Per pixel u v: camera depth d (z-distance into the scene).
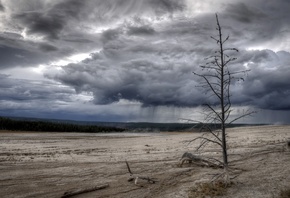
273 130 29.84
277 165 12.45
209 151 17.02
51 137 33.44
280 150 15.48
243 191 9.20
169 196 9.41
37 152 19.00
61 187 10.59
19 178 11.69
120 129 59.50
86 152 19.03
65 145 24.30
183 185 10.49
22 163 14.53
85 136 36.91
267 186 9.59
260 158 14.14
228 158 14.59
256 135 25.27
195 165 13.55
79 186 10.73
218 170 12.34
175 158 15.45
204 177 11.24
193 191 9.56
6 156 16.77
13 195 9.69
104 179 11.66
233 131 32.56
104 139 31.55
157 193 9.85
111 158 16.11
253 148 16.80
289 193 8.64
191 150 17.95
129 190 10.26
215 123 9.53
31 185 10.80
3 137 31.92
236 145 18.72
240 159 14.25
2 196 9.58
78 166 13.94
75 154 17.95
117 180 11.50
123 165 14.09
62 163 14.66
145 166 13.75
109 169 13.30
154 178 11.58
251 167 12.48
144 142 26.41
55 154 17.98
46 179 11.62
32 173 12.50
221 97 9.52
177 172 12.39
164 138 29.73
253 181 10.28
